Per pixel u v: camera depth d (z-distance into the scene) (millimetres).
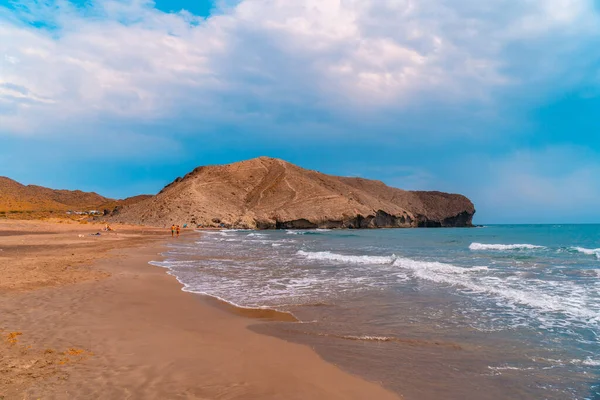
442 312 8219
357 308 8664
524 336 6500
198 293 10438
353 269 15641
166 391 4172
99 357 5152
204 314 8047
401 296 9977
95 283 10961
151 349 5594
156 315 7746
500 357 5523
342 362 5301
